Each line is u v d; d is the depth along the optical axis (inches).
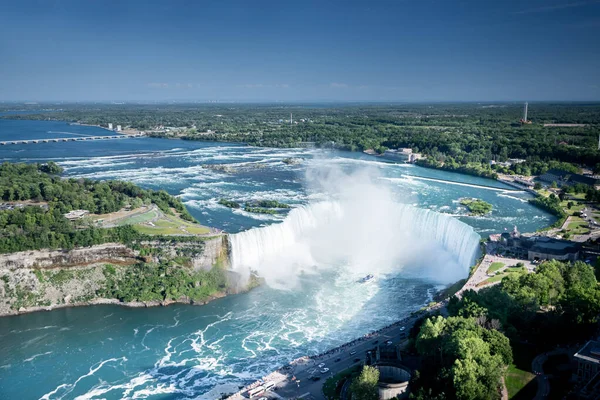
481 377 4522.6
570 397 4471.0
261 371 6063.0
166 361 6299.2
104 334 6909.5
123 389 5767.7
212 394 5639.8
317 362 5890.8
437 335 5108.3
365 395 4714.6
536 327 5654.5
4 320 7253.9
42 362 6279.5
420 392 4574.3
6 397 5639.8
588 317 5506.9
